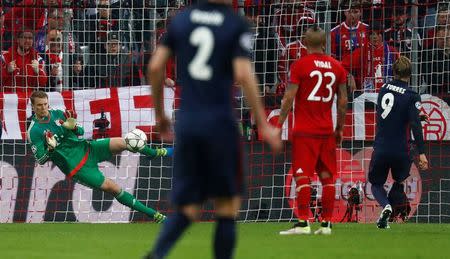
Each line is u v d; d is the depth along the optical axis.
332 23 53.91
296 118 37.91
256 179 52.00
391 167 44.44
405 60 43.84
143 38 53.81
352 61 53.66
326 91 37.50
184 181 20.64
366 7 52.44
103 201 51.81
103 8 53.22
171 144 52.53
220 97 20.39
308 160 37.84
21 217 51.47
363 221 51.28
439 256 29.78
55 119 45.34
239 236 38.06
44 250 31.59
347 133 51.78
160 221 46.91
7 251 31.19
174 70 52.31
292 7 53.78
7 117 51.75
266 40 53.84
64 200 51.69
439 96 51.19
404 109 43.44
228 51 20.47
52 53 53.91
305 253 30.31
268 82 53.66
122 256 29.39
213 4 20.94
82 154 45.53
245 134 52.22
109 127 52.75
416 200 51.16
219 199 21.45
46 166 51.72
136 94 52.78
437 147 51.09
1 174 51.53
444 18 53.09
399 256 29.59
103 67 54.16
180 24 20.73
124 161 52.12
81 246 33.25
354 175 51.56
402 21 54.84
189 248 31.70
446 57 53.09
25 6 52.47
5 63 53.56
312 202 51.34
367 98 51.81
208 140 20.14
